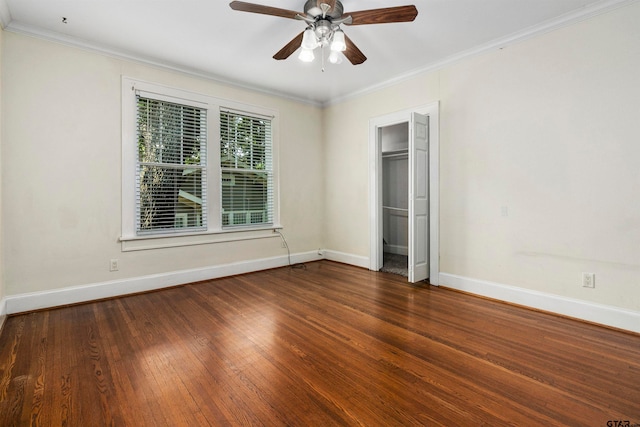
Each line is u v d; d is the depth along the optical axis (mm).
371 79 4223
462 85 3490
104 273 3309
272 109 4684
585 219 2695
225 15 2709
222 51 3385
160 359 2092
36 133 2926
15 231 2840
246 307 3078
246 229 4387
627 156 2482
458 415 1548
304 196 5098
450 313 2914
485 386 1786
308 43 2311
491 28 2932
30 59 2887
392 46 3287
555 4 2562
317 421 1511
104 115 3281
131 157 3453
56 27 2887
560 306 2838
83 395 1711
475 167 3404
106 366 2006
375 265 4559
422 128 3752
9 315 2811
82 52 3152
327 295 3453
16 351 2193
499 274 3246
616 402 1642
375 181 4523
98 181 3258
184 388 1777
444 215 3701
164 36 3062
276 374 1916
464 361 2062
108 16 2711
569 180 2773
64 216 3080
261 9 2176
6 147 2783
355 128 4770
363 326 2623
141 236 3514
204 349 2230
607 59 2547
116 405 1631
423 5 2561
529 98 2988
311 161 5184
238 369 1972
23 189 2871
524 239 3059
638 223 2451
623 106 2490
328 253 5301
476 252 3424
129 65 3432
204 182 4027
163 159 3713
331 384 1812
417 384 1809
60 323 2676
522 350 2205
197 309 3025
